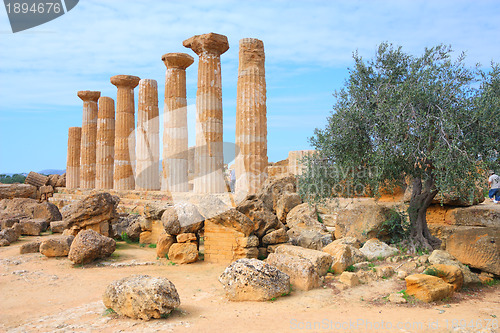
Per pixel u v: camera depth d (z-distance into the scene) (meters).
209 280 10.41
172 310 7.80
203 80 16.45
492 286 9.25
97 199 15.48
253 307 7.98
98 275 11.20
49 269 11.96
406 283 8.42
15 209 24.20
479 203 13.94
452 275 8.77
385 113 10.73
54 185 33.91
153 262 12.53
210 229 12.59
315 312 7.58
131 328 6.91
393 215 12.38
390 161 10.62
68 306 8.56
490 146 9.88
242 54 15.22
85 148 29.38
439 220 13.15
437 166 9.80
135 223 16.62
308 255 10.23
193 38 16.92
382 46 12.23
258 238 12.89
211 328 6.79
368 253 11.13
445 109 10.23
